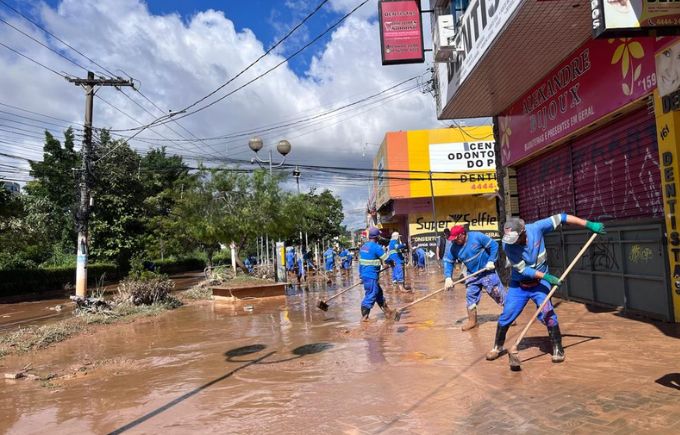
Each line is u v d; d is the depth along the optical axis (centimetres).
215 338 874
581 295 920
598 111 830
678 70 638
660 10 511
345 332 821
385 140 3278
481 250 754
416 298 1241
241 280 1653
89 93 1930
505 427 374
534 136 1099
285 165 2023
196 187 1942
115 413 486
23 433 447
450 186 3203
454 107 1218
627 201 813
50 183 3591
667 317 684
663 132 679
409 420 404
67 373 674
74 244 3600
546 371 504
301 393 499
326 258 2766
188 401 505
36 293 2698
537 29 782
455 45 1065
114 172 3456
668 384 438
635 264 754
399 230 4434
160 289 1420
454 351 624
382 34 1121
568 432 357
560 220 566
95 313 1225
